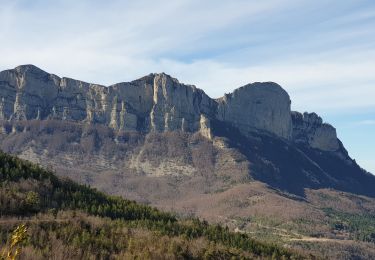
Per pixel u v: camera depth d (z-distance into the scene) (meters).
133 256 171.12
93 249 173.50
